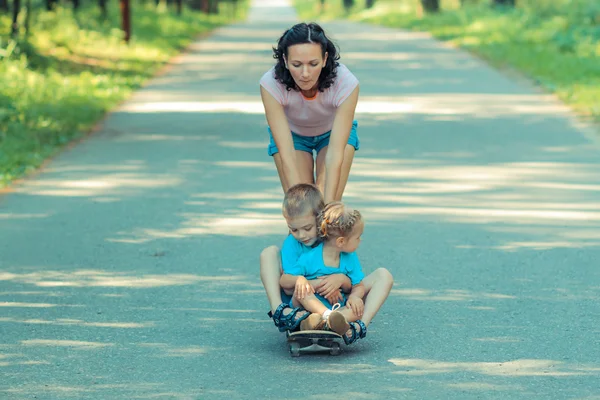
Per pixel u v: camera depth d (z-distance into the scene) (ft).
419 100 76.59
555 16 154.81
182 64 110.32
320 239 24.13
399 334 26.04
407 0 258.57
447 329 26.37
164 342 25.49
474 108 71.82
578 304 28.45
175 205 42.29
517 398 21.45
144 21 156.66
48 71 88.17
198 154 54.54
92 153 55.21
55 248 35.40
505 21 148.77
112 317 27.58
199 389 22.17
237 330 26.50
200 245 35.65
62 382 22.65
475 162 51.55
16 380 22.76
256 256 34.19
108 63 102.12
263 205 42.24
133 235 37.19
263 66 107.55
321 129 28.09
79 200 43.42
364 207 41.60
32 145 55.83
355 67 103.35
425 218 39.50
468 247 35.06
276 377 22.91
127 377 22.98
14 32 98.07
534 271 31.99
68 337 25.88
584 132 61.11
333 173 25.73
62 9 132.67
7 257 34.24
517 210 40.83
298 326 23.90
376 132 61.46
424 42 142.41
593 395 21.58
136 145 57.67
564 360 23.85
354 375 22.99
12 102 67.56
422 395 21.66
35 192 45.27
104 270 32.53
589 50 110.83
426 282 30.91
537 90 82.28
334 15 301.84
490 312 27.78
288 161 26.14
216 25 214.28
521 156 53.21
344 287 24.29
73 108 69.77
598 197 43.24
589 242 35.58
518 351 24.56
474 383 22.36
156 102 77.05
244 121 66.59
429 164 51.08
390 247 35.17
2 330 26.45
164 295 29.71
